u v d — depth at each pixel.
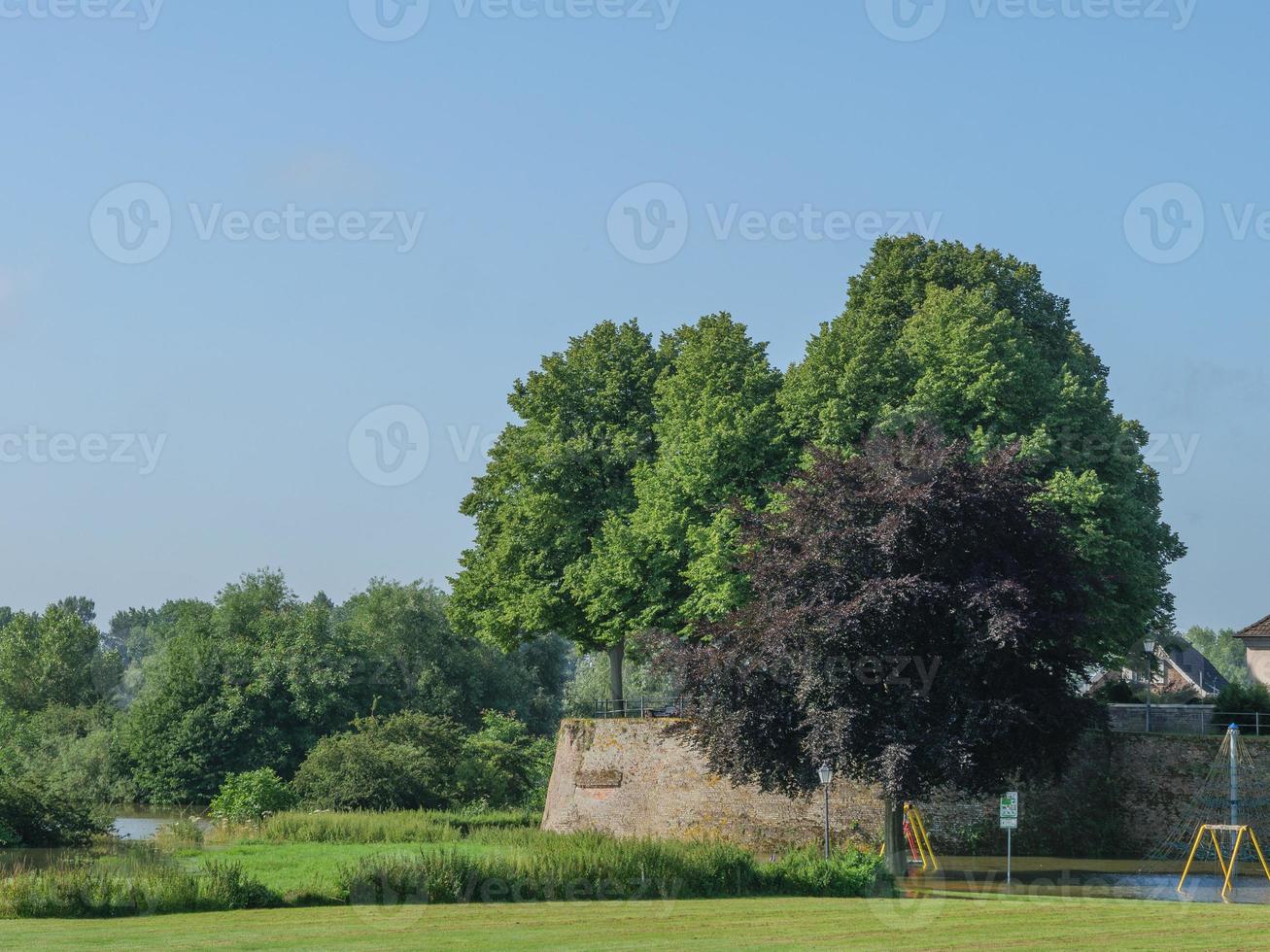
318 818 54.22
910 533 39.09
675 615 51.97
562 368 58.88
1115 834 47.12
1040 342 57.12
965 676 39.19
